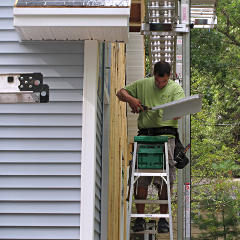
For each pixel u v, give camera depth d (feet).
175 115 33.68
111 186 46.19
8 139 32.30
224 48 134.41
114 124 50.88
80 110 32.48
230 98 125.90
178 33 43.24
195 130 119.96
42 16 30.55
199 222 106.73
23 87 25.17
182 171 40.42
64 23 30.48
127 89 37.55
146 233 35.88
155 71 36.06
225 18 132.46
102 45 40.52
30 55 33.22
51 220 31.35
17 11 30.35
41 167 31.96
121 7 30.22
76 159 31.99
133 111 35.96
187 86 42.27
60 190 31.73
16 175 31.86
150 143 35.60
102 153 40.98
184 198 40.09
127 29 31.17
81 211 31.12
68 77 32.91
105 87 43.14
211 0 60.54
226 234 104.83
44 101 25.52
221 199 108.47
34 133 32.30
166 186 36.42
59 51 33.22
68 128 32.32
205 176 113.60
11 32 33.50
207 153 114.83
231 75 129.80
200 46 135.44
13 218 31.40
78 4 30.35
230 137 121.29
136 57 77.77
